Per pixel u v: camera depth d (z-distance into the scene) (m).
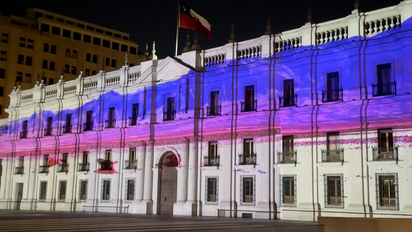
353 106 27.16
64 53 69.88
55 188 44.53
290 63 30.14
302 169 28.69
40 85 48.41
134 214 33.72
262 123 30.81
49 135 46.06
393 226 17.50
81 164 42.31
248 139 31.84
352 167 26.84
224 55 34.00
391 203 25.45
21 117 50.44
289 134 29.62
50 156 45.91
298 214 28.28
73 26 72.56
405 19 25.81
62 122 45.41
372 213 25.88
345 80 27.81
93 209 40.06
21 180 48.44
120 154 38.91
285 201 29.28
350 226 17.98
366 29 27.48
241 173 31.48
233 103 32.50
